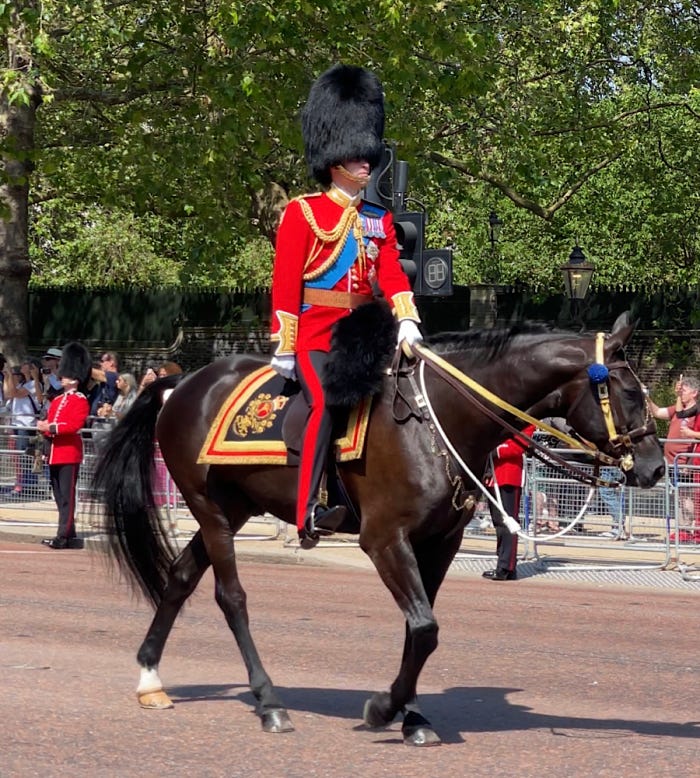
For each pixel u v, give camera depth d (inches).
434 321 1095.6
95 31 804.0
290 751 246.5
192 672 324.2
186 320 1163.9
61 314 1206.9
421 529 248.7
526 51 932.6
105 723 267.1
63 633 375.9
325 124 270.7
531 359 248.5
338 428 255.8
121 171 914.1
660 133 1101.7
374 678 320.8
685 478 551.2
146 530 297.1
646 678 330.0
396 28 756.6
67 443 605.9
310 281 264.7
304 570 553.3
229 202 871.1
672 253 1187.9
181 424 287.0
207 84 786.8
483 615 433.7
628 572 553.3
